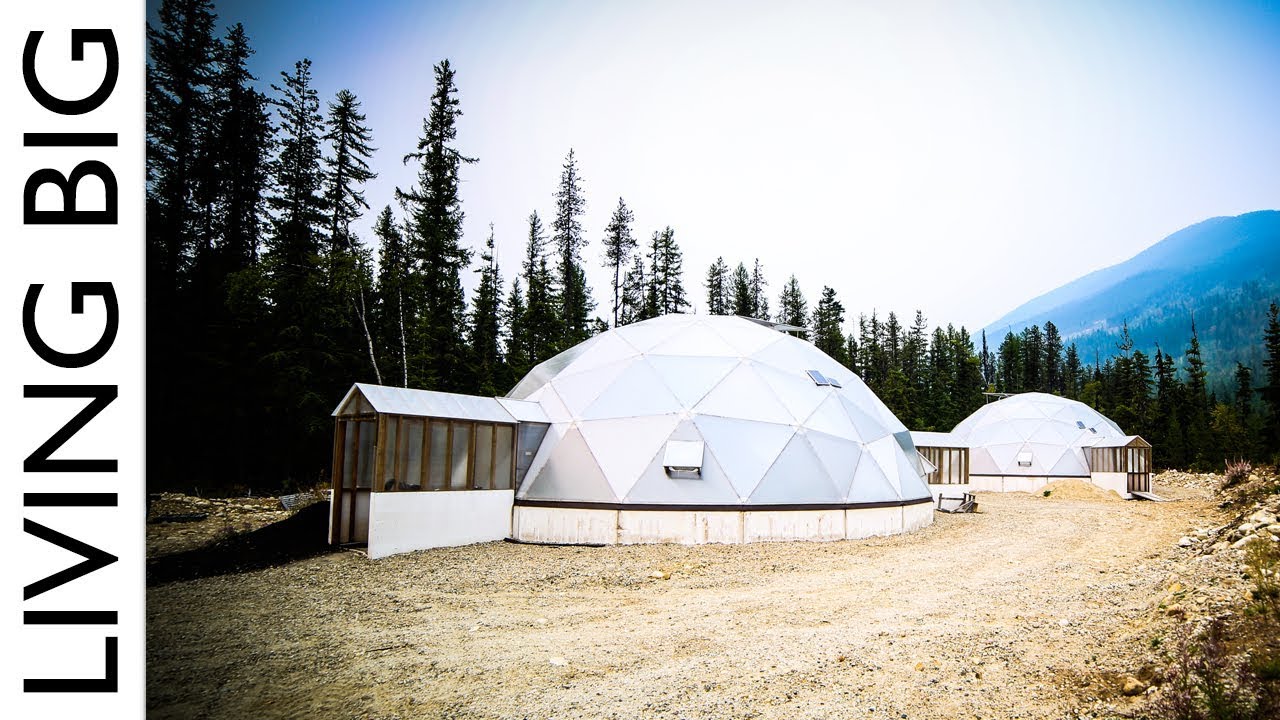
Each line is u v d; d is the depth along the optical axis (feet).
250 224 100.73
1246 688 16.97
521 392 71.92
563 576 41.04
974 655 24.08
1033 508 87.81
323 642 27.35
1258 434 187.52
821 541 56.29
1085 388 247.50
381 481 46.03
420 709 20.30
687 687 21.72
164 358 84.94
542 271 178.70
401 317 110.63
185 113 91.09
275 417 92.32
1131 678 20.10
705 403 59.93
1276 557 29.86
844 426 65.21
